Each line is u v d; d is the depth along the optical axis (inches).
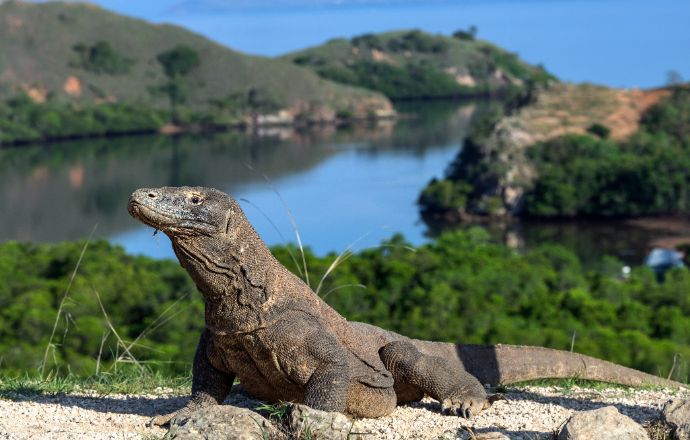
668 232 5595.5
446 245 3014.3
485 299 1916.8
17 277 1800.0
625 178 6043.3
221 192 309.0
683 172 6107.3
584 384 400.5
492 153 6392.7
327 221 5674.2
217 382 327.9
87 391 391.9
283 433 279.0
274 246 2004.2
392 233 5383.9
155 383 411.2
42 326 1347.2
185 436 273.4
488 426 313.9
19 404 344.5
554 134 7017.7
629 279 2696.9
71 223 6663.4
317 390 307.7
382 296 1779.0
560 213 5984.3
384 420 331.6
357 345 332.5
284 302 313.9
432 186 6195.9
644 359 1284.4
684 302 2247.8
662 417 282.7
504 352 384.8
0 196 7736.2
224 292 307.4
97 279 1675.7
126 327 1344.7
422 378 340.5
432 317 1690.5
